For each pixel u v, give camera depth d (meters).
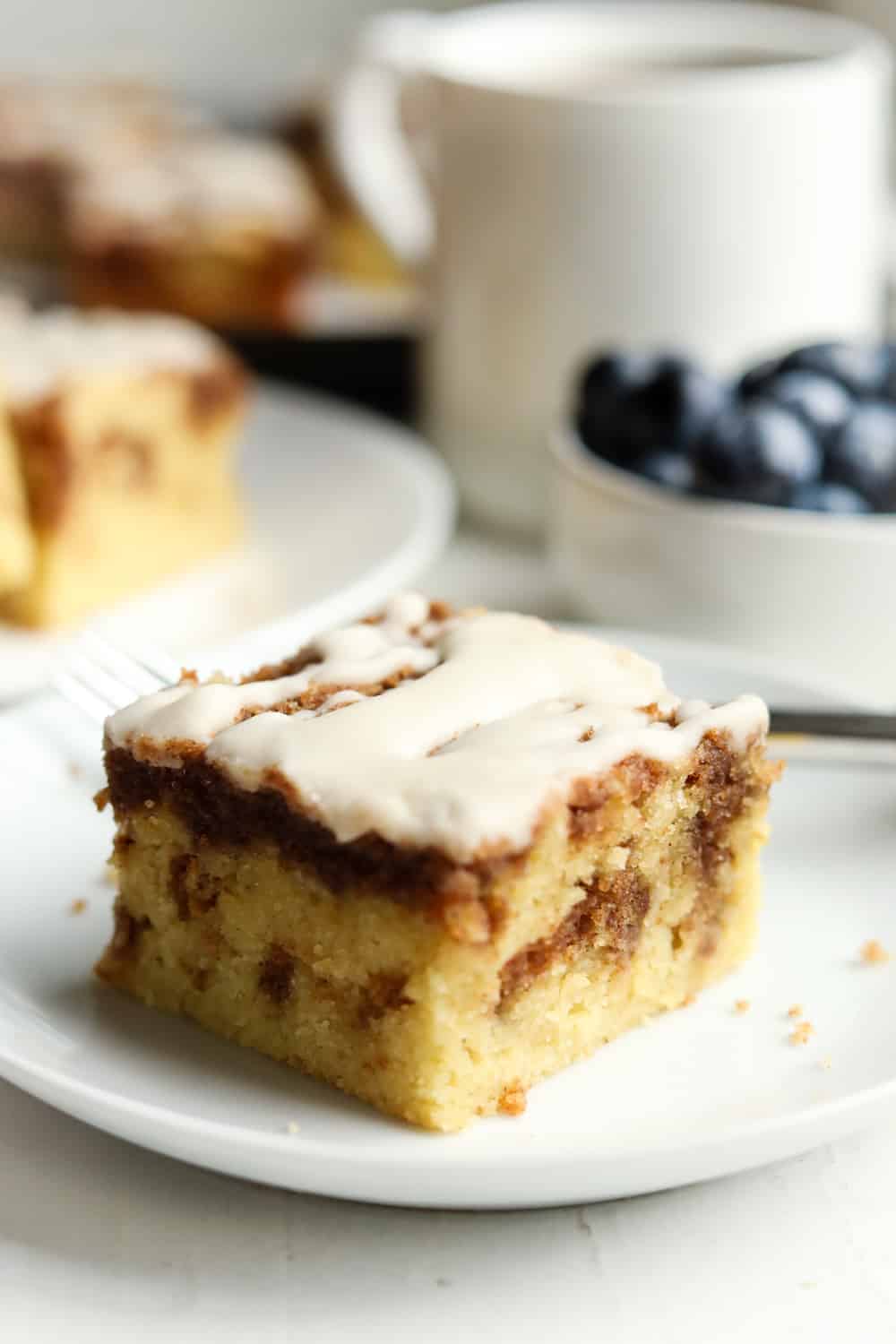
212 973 0.53
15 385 0.68
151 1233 0.51
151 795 0.53
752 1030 0.53
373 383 0.80
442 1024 0.51
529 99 0.69
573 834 0.52
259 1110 0.52
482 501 0.73
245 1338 0.49
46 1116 0.53
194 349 0.71
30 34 0.97
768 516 0.63
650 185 0.69
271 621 0.66
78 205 0.86
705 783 0.54
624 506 0.64
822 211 0.69
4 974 0.54
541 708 0.53
